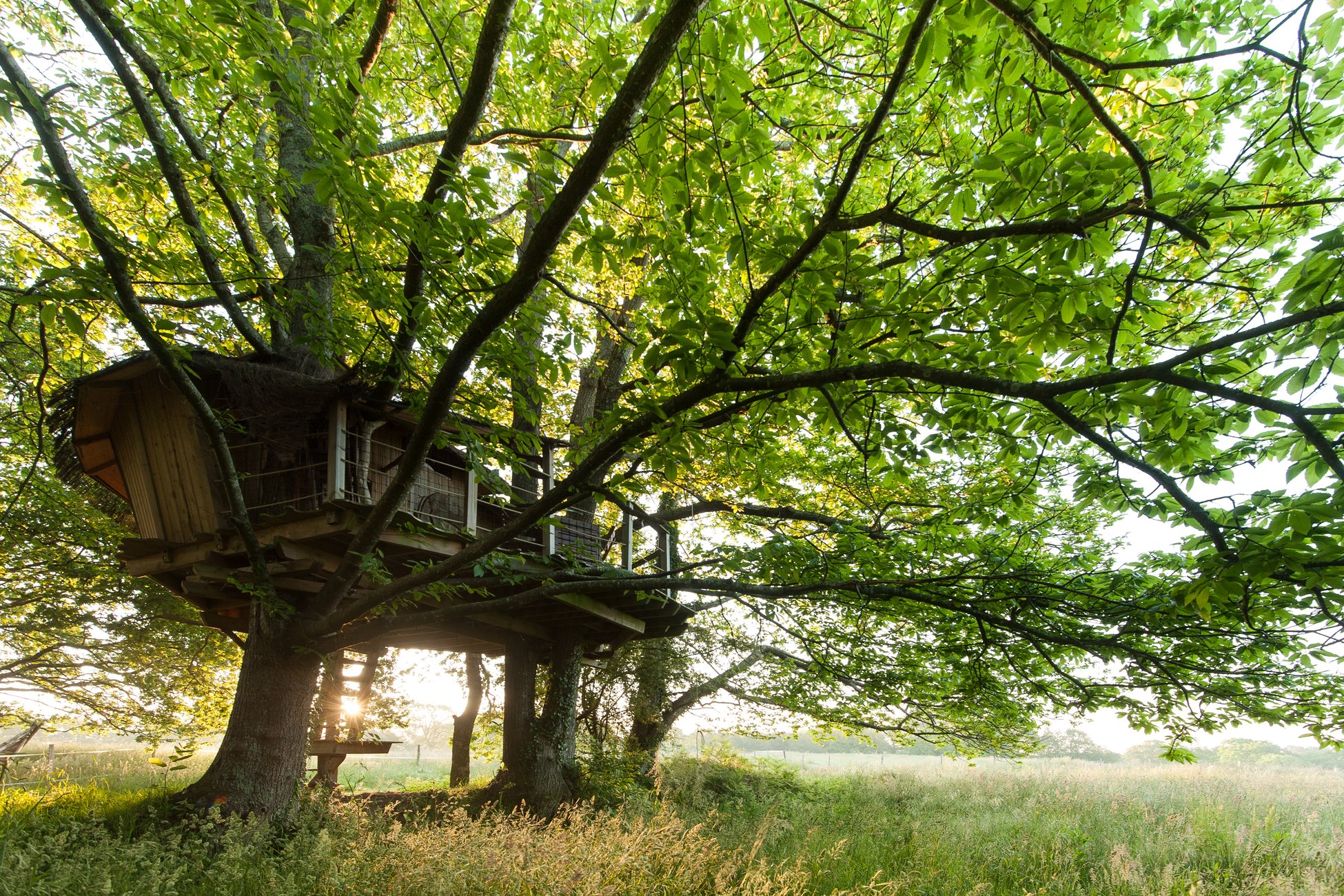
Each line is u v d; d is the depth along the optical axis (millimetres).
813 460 10828
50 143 4633
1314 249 3465
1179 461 4934
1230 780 17828
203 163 6176
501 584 9234
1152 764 30188
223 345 10219
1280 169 4172
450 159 4914
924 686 10070
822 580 7332
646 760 14219
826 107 6906
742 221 5082
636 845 6078
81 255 5145
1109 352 4234
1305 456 3982
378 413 8211
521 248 11547
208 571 7914
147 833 6367
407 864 5391
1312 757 38906
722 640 15414
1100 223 4383
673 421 5348
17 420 9766
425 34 7922
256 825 6746
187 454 8312
